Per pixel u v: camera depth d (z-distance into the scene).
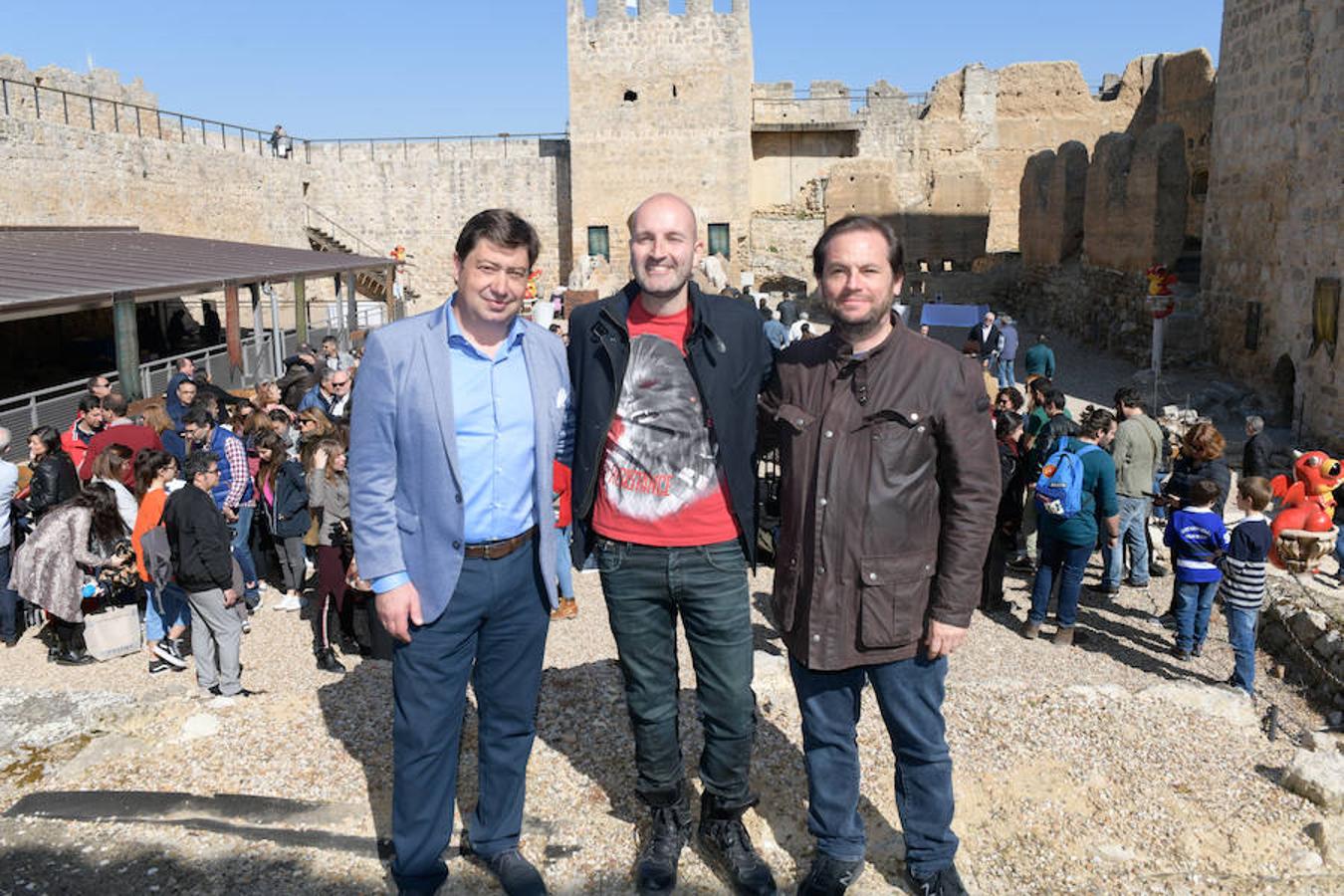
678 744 3.34
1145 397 17.06
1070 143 26.11
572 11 35.91
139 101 30.66
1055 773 3.92
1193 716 4.58
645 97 36.06
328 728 4.36
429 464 2.91
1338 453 13.53
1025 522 8.39
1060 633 7.56
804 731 3.16
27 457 11.48
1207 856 3.41
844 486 2.94
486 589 3.02
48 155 24.02
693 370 3.04
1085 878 3.27
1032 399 9.59
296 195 37.69
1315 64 14.59
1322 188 14.29
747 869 3.16
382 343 2.91
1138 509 8.91
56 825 3.52
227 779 3.89
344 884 3.18
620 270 37.12
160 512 7.06
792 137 39.56
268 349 18.66
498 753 3.20
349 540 7.09
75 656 7.45
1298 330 14.95
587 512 3.15
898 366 2.93
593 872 3.28
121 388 13.45
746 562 3.17
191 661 7.45
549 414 3.08
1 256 15.97
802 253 37.09
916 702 3.03
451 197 39.34
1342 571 8.68
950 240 33.97
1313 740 4.45
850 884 3.18
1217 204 18.45
